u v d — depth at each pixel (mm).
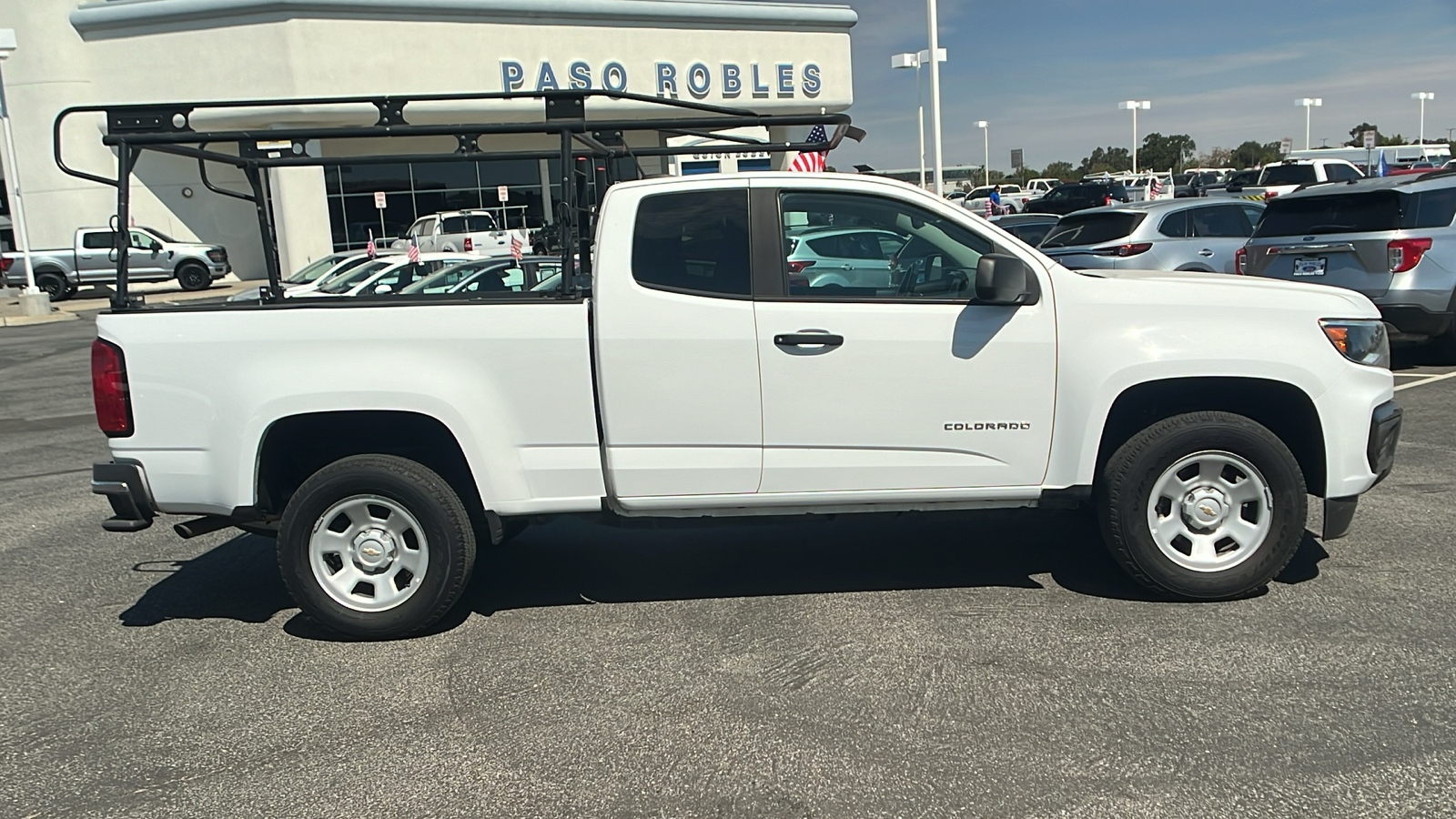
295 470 4980
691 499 4625
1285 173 28547
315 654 4578
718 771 3451
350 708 4023
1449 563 5066
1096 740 3541
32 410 12039
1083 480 4633
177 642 4754
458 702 4043
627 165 6219
